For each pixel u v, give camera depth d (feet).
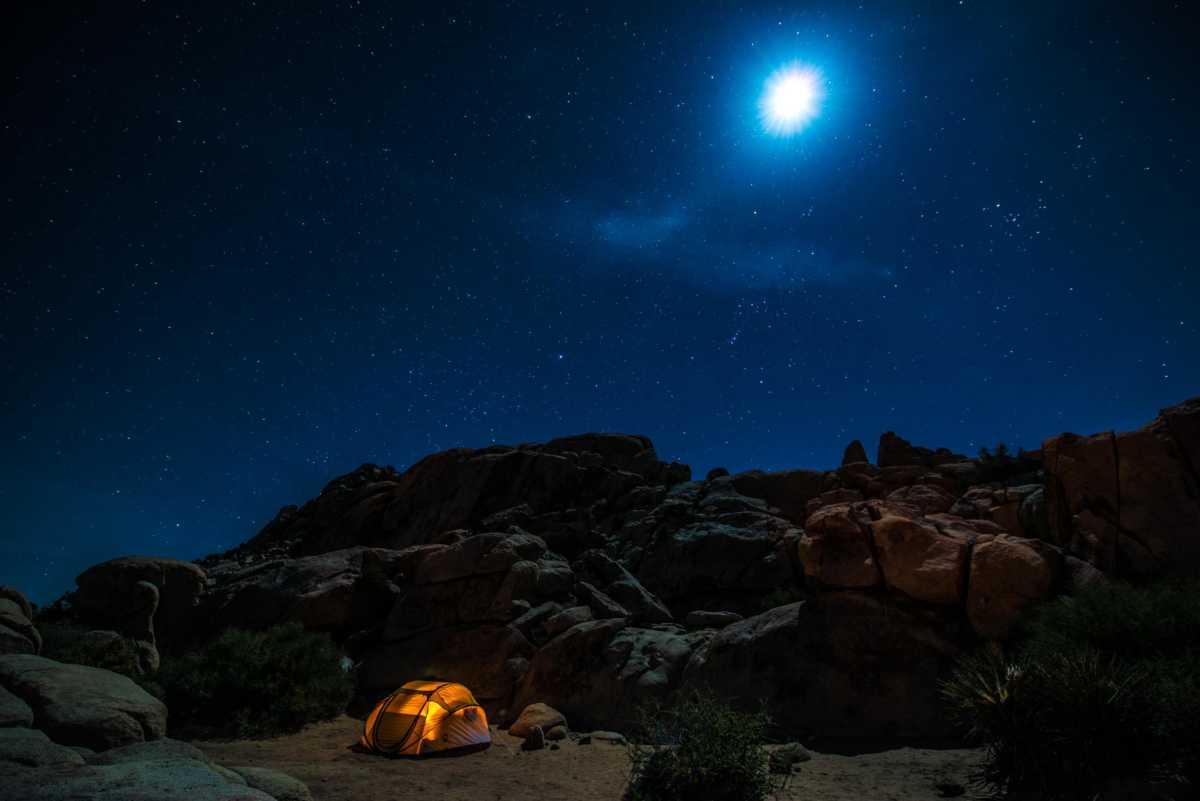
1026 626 31.78
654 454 82.64
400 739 35.22
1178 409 37.78
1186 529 34.53
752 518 60.95
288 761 33.71
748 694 37.37
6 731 19.17
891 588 37.45
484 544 53.47
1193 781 20.48
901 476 59.62
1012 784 24.16
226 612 55.93
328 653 47.32
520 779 30.04
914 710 33.58
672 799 24.41
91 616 50.85
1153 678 23.84
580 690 42.14
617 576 55.93
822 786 26.99
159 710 23.79
